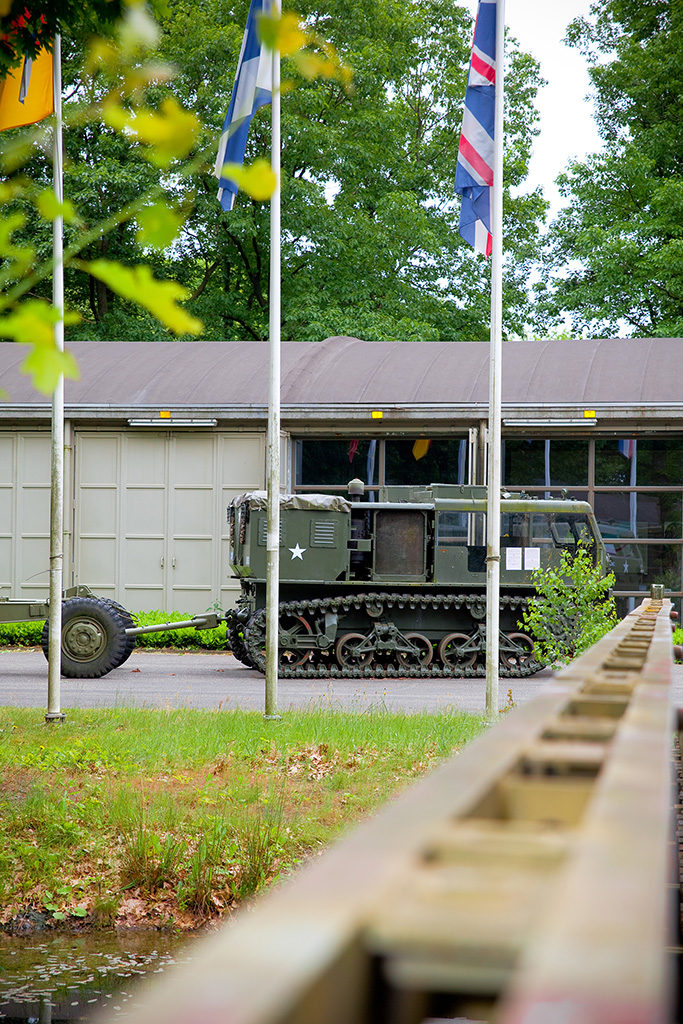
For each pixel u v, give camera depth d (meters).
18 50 5.91
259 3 10.68
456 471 22.30
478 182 11.22
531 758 1.23
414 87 36.41
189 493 22.41
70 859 8.09
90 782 9.17
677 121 36.28
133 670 17.53
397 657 17.41
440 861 0.76
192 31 28.33
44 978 6.62
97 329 32.53
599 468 21.86
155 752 9.95
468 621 17.84
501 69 10.99
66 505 22.52
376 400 21.81
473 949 0.58
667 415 21.03
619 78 36.78
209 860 7.83
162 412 22.08
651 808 0.85
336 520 17.50
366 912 0.61
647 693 1.94
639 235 33.22
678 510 21.58
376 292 32.56
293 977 0.50
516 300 35.88
